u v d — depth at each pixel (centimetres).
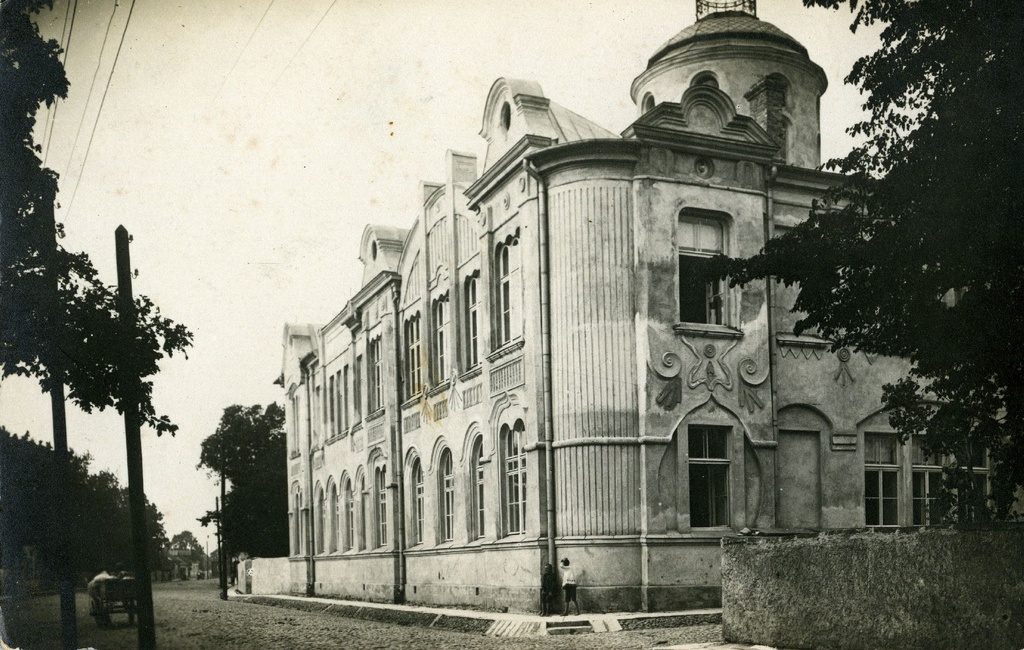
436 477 2756
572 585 2042
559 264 2175
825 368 2338
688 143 2216
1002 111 1370
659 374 2122
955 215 1405
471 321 2622
